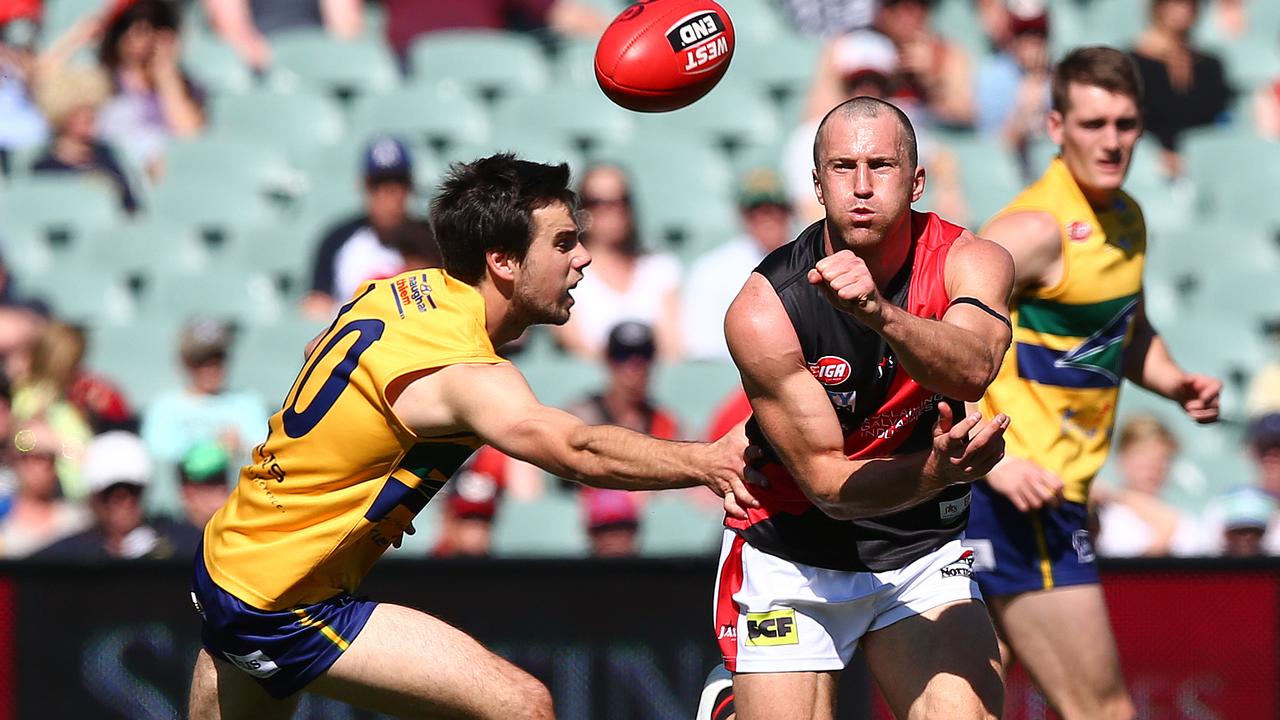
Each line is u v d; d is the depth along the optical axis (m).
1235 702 21.48
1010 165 36.62
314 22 40.84
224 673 16.20
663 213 36.09
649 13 15.02
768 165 36.72
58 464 27.86
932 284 13.67
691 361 31.67
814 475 13.59
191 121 38.25
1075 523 18.22
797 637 15.06
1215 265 36.75
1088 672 18.16
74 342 29.02
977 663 14.56
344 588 15.66
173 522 25.55
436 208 15.53
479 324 15.20
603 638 21.64
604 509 26.14
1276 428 28.48
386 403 14.80
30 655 21.39
